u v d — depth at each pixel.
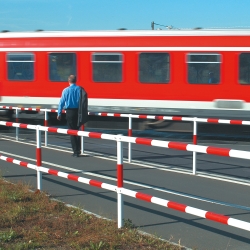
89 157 11.77
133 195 5.62
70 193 7.96
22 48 15.46
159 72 14.41
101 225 5.92
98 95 14.89
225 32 13.98
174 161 11.44
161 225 6.29
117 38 14.69
